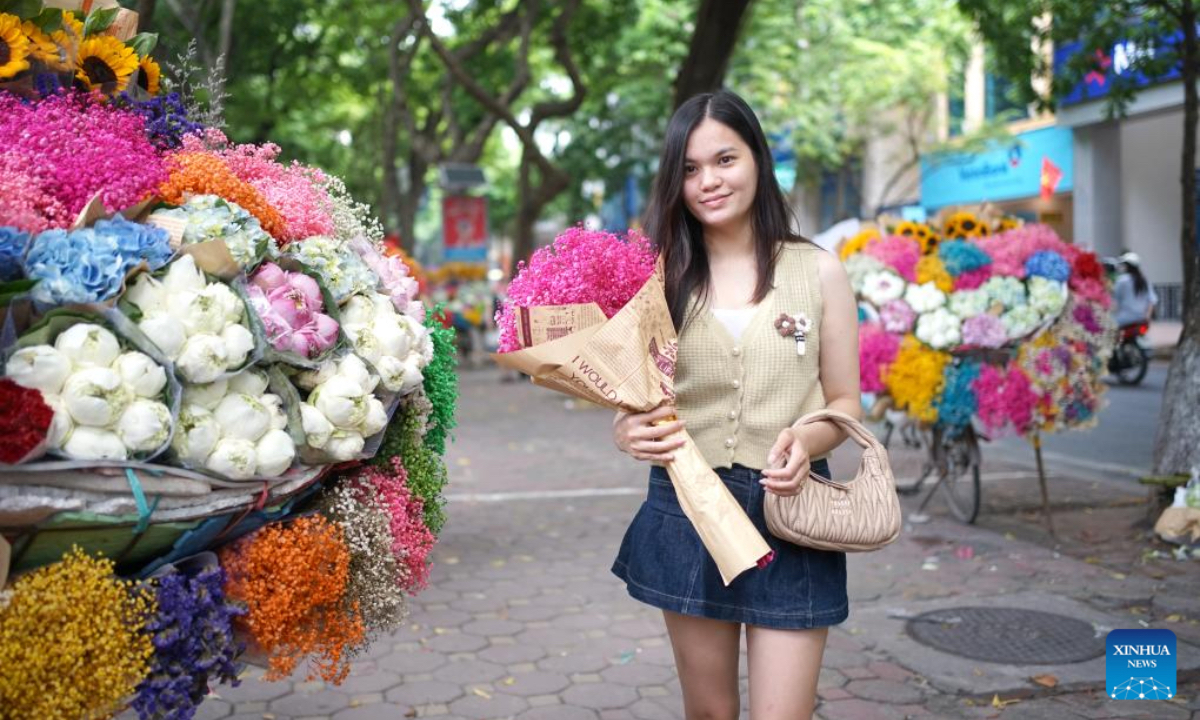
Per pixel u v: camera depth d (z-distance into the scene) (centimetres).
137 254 169
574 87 1488
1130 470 782
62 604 154
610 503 711
